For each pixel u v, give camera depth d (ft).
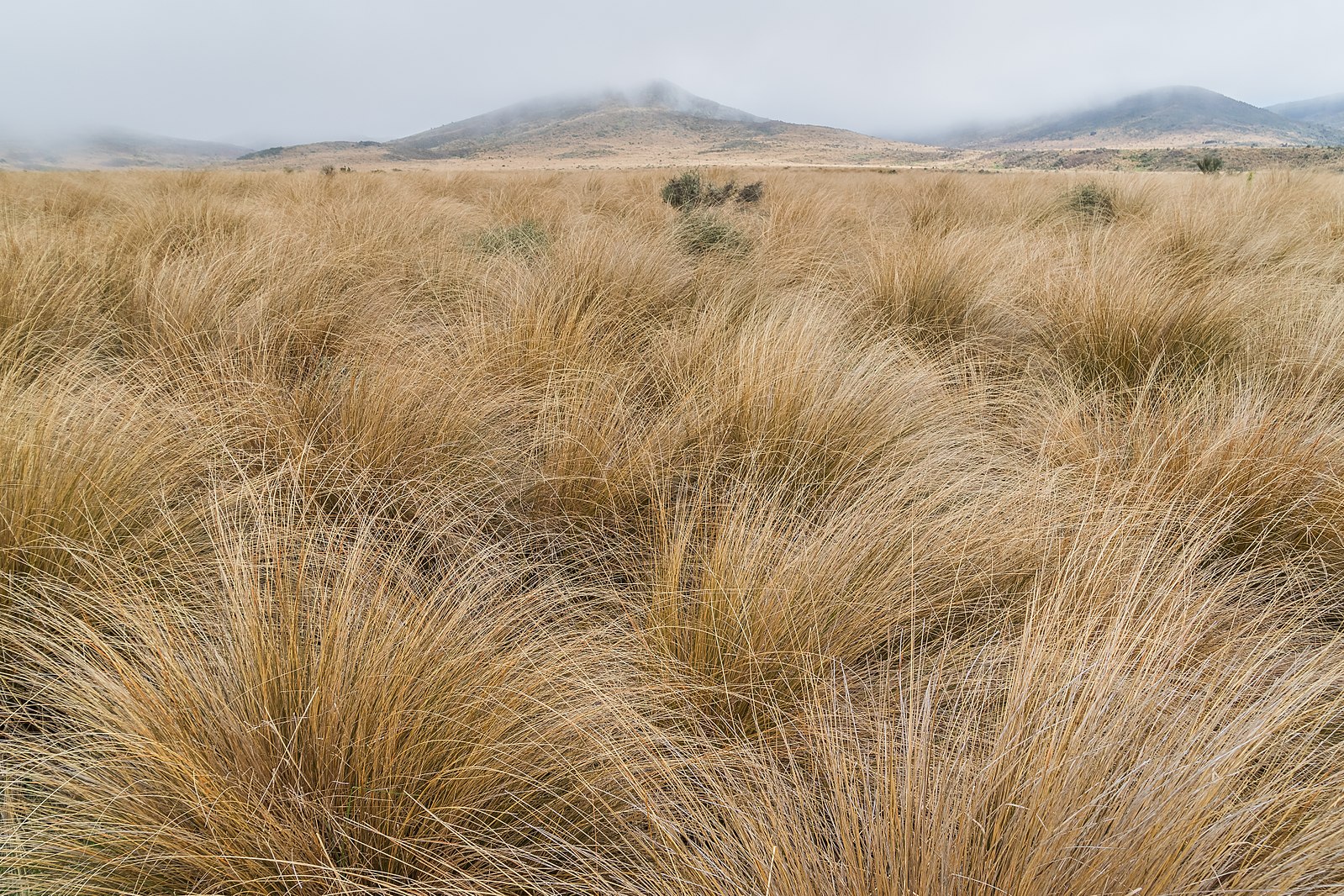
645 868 4.87
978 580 7.79
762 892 4.27
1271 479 9.25
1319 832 4.35
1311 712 6.02
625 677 6.48
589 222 25.68
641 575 8.71
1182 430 10.21
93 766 5.25
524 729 5.56
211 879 4.66
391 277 17.49
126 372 10.25
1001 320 16.72
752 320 13.29
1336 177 37.88
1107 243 20.43
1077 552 7.69
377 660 5.38
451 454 9.65
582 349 12.57
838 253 22.58
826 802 5.32
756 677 6.70
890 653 7.06
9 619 6.41
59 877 4.76
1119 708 5.06
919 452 10.14
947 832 4.05
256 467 9.45
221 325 13.01
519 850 4.94
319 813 4.88
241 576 6.21
